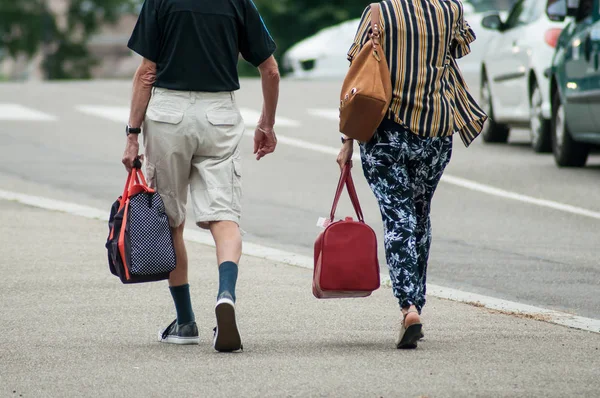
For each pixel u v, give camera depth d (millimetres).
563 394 13922
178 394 13828
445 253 25031
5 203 30484
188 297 16781
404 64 16281
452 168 39156
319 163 40250
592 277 22656
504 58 44750
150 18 16078
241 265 22953
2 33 179250
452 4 16578
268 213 30016
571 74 36750
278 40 138000
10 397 13742
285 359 15625
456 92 16781
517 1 45750
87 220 28125
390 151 16406
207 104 16250
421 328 16422
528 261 24203
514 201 32438
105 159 39562
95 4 182625
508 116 44688
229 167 16422
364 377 14633
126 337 17016
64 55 182000
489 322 18234
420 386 14195
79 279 21297
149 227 15906
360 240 16359
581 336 17266
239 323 17953
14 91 63375
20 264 22641
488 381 14484
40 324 17781
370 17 16328
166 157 16250
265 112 16984
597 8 35812
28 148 41750
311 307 19203
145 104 16297
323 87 67625
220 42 16219
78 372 14914
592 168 38906
